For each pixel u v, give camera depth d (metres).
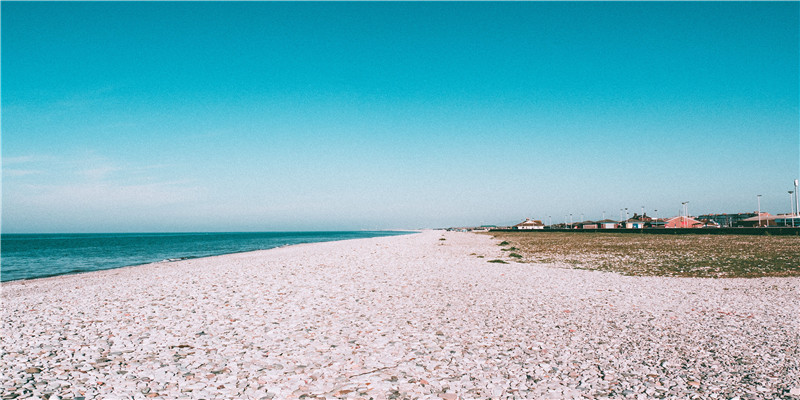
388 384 8.22
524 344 10.77
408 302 16.33
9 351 10.32
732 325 12.13
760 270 23.23
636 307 14.82
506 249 47.16
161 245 102.62
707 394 7.54
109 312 14.72
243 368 9.15
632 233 91.25
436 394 7.74
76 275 31.66
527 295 17.52
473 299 16.81
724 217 171.38
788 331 11.36
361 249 50.88
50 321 13.48
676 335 11.30
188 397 7.63
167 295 17.95
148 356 9.97
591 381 8.27
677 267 25.78
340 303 16.12
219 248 85.00
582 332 11.81
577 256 35.44
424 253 42.50
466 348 10.48
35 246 98.50
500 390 7.90
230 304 15.94
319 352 10.22
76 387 8.06
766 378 8.19
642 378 8.38
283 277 23.30
